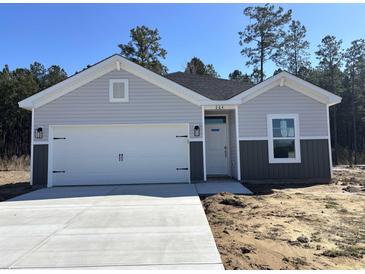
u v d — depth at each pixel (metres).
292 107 12.65
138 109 12.42
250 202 8.61
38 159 12.03
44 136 12.11
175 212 7.11
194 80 15.80
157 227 5.90
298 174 12.50
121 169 12.41
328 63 41.06
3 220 6.60
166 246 4.85
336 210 7.62
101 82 12.41
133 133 12.51
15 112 32.56
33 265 4.17
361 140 40.78
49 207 7.92
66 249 4.76
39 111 12.18
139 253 4.56
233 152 13.60
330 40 40.94
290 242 5.29
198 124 12.48
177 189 10.59
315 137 12.62
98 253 4.58
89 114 12.30
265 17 38.50
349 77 42.06
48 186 11.89
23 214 7.16
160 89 12.51
